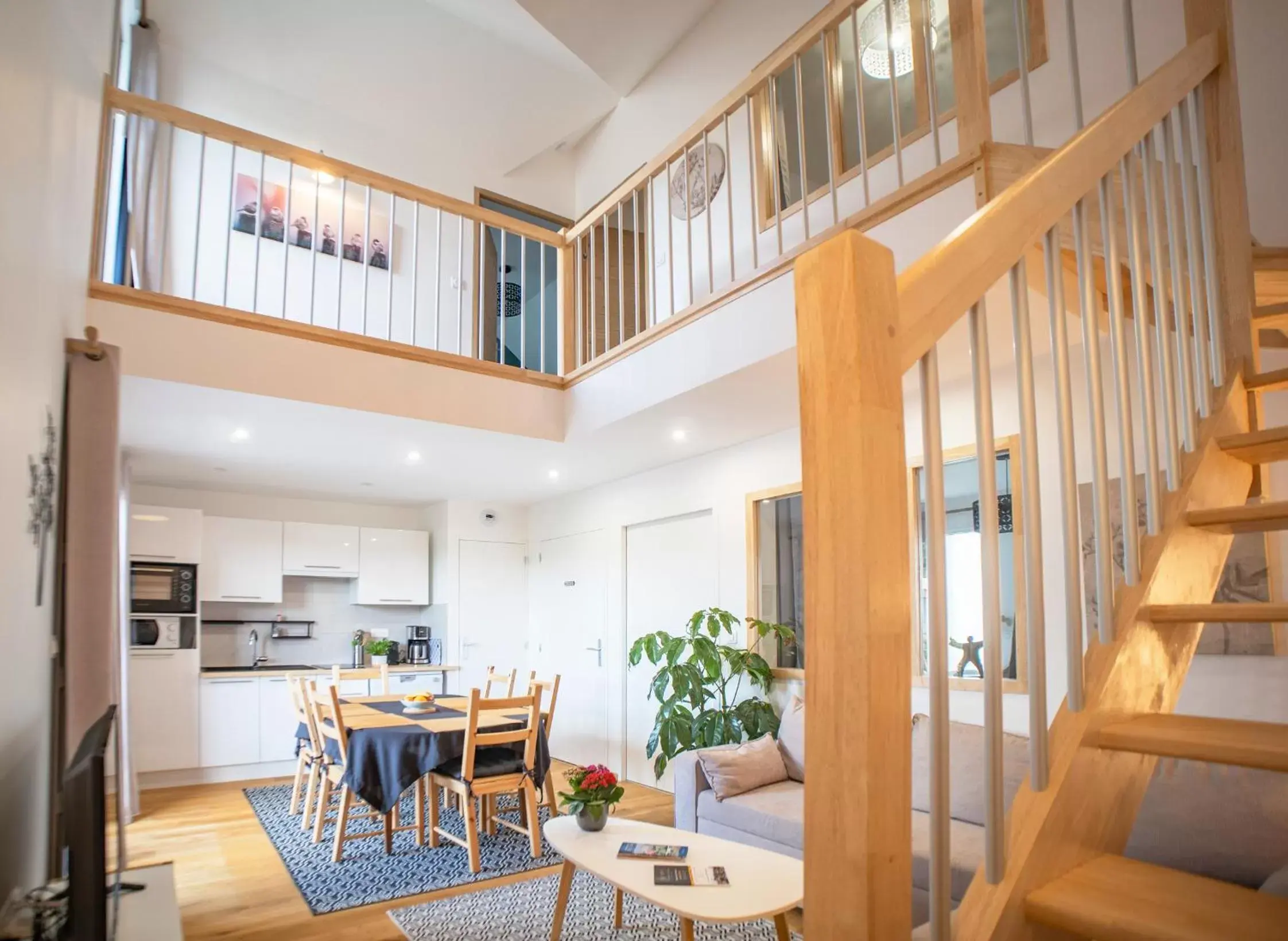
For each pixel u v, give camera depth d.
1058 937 1.18
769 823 3.57
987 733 1.12
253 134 4.08
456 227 6.73
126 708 5.25
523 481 6.68
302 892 3.75
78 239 2.98
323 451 5.43
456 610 7.48
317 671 6.67
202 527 6.51
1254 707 2.97
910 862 0.89
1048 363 3.74
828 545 0.92
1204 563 1.73
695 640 4.91
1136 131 1.69
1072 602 1.32
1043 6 3.74
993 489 1.13
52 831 2.64
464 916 3.46
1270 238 3.01
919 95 4.29
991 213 1.18
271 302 5.79
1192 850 2.46
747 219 5.20
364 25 5.50
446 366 4.68
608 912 3.53
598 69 5.95
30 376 2.02
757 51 5.32
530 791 4.35
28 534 2.08
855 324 0.92
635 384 4.52
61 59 2.33
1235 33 3.14
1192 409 1.80
